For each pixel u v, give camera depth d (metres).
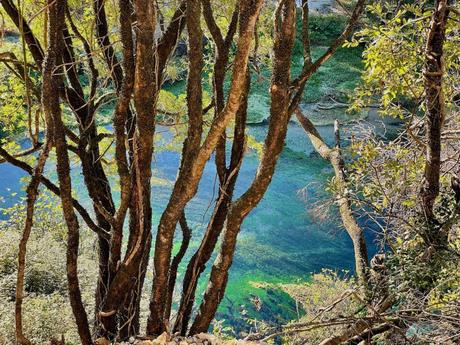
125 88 3.95
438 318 4.62
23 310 6.91
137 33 3.70
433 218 5.11
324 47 19.86
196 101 3.88
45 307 7.16
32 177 3.96
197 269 4.79
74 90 5.32
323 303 7.62
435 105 4.93
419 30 5.20
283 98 3.85
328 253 11.73
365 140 6.80
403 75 5.23
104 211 4.39
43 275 8.38
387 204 5.74
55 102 3.90
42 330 6.51
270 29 6.74
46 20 3.96
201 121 3.93
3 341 6.09
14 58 4.57
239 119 4.57
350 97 6.12
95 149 5.24
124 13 3.82
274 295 10.46
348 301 7.09
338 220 11.41
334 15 20.64
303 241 12.11
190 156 3.93
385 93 5.21
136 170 4.12
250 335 4.73
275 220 12.76
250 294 10.48
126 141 4.54
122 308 4.62
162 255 4.18
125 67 3.91
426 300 5.04
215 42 4.56
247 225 12.61
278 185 14.02
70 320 6.97
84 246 10.06
